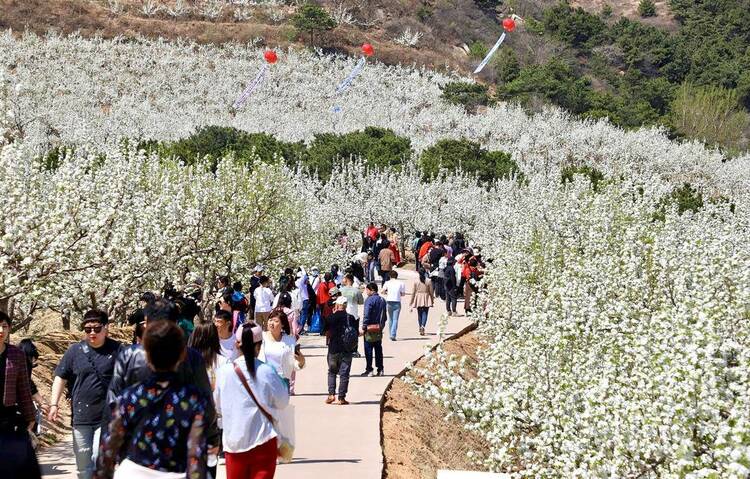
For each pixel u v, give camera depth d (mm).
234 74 119438
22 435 8445
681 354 9930
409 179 56719
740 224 28547
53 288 18500
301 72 122750
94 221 18453
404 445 15508
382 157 69562
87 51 116938
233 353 11930
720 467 8875
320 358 23016
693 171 82812
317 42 134500
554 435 11789
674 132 108500
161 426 6336
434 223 53312
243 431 8906
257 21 136500
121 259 19859
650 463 10062
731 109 125875
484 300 25875
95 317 9570
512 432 12844
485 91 120562
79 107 100062
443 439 17250
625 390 10781
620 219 23469
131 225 21141
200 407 6406
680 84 139250
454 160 69438
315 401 17672
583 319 14109
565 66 127438
